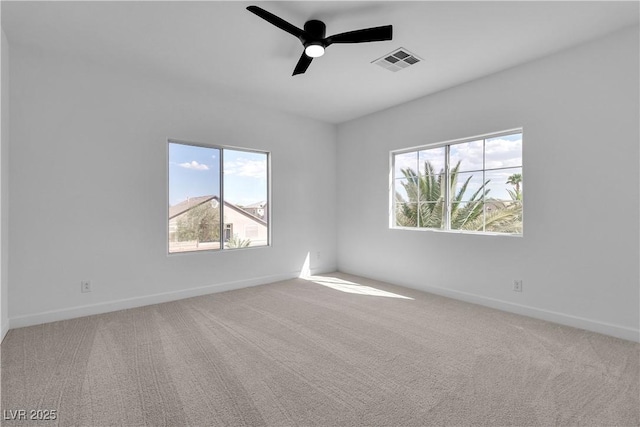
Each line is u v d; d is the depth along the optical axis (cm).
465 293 372
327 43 244
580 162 283
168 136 368
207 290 401
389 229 461
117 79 334
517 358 230
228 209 436
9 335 268
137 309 340
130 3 226
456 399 181
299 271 496
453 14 239
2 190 260
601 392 187
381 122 469
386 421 163
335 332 279
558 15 239
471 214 394
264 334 275
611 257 268
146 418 166
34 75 291
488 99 347
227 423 162
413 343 257
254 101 431
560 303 298
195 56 307
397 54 301
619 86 261
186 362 225
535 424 160
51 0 221
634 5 227
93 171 321
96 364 221
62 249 306
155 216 359
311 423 162
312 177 512
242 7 231
